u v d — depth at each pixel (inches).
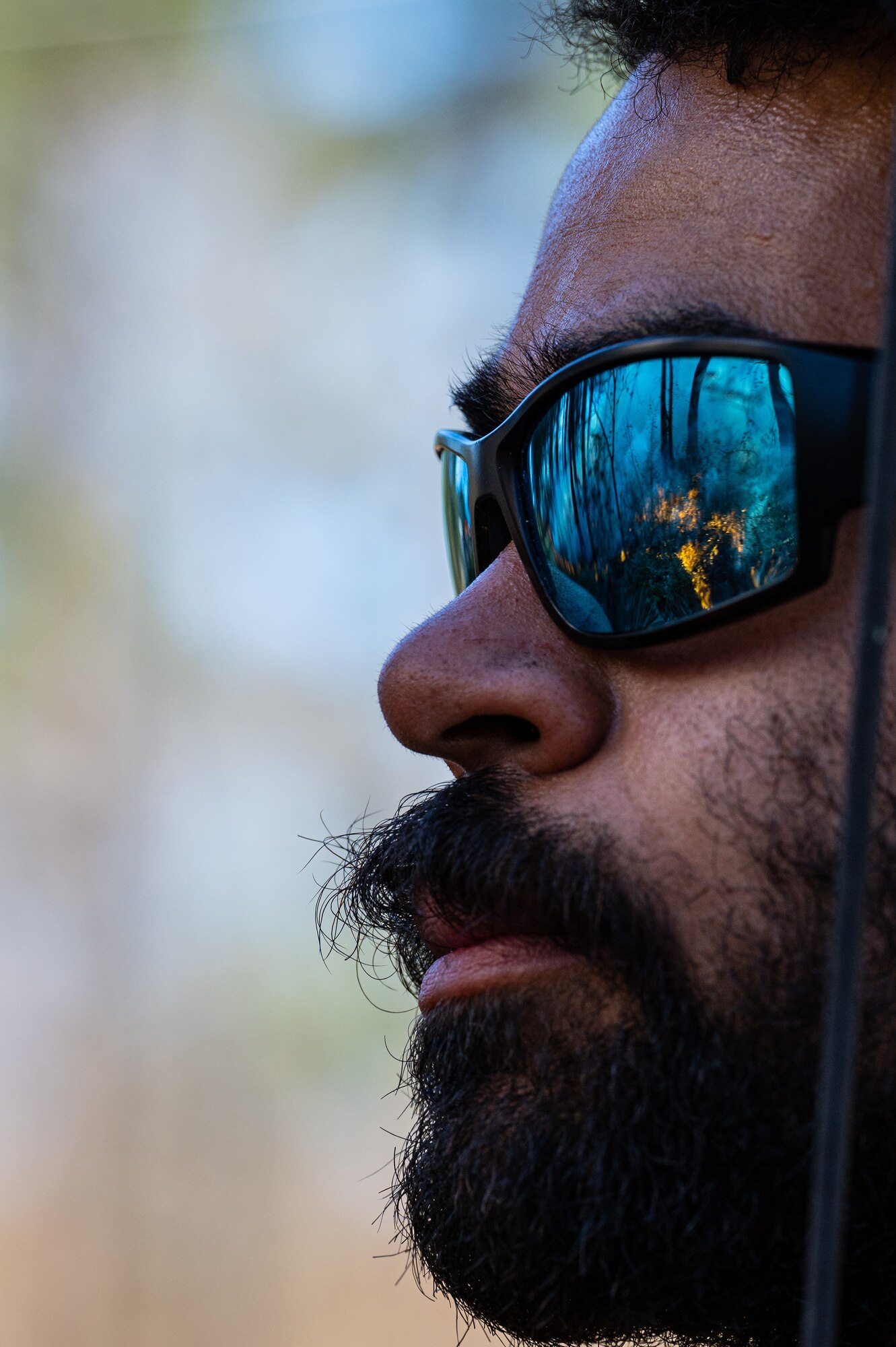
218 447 231.3
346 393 229.0
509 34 224.1
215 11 235.0
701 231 34.4
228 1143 209.0
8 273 235.0
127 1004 216.7
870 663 22.2
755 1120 30.1
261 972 216.8
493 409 40.9
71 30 238.7
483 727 34.9
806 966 30.1
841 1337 32.3
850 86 33.7
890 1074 29.4
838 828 30.3
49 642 227.6
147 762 224.8
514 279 224.1
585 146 40.3
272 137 235.8
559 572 34.5
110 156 236.8
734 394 32.3
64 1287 200.5
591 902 31.7
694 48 36.4
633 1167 30.5
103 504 231.6
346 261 231.0
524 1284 32.2
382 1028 211.3
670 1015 30.8
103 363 232.7
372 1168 206.1
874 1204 29.6
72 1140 211.5
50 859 223.0
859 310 32.1
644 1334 35.5
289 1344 196.1
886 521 22.3
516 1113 32.4
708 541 32.3
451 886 33.7
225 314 233.8
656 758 32.2
